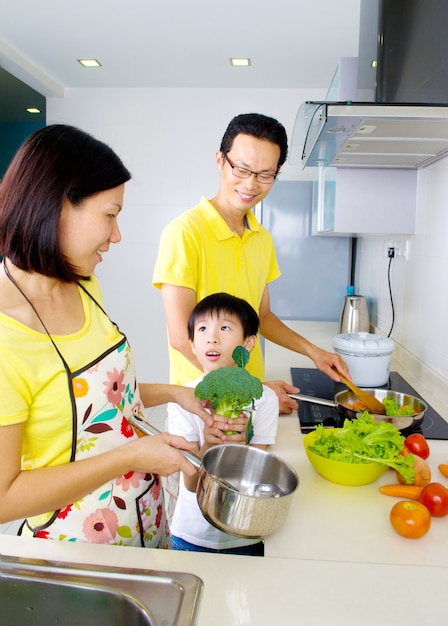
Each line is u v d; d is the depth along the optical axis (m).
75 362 0.85
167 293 1.46
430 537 0.88
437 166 1.82
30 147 0.74
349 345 1.69
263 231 1.70
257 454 0.93
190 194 3.66
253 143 1.35
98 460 0.81
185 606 0.66
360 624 0.65
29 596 0.73
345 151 1.70
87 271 0.84
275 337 1.76
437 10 1.25
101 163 0.76
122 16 2.49
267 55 2.95
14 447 0.75
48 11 2.45
